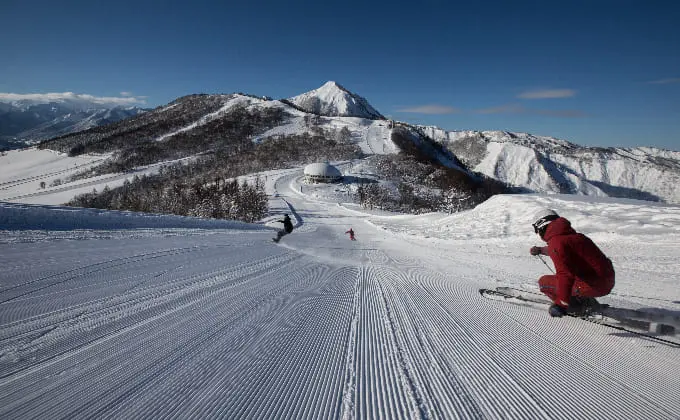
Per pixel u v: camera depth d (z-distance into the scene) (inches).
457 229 745.6
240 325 145.6
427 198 4443.9
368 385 99.5
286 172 5718.5
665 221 422.0
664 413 85.5
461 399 92.7
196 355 115.4
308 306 178.4
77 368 104.7
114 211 689.0
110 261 277.7
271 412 84.5
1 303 167.5
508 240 538.3
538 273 297.4
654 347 126.6
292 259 350.9
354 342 132.0
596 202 590.6
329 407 87.6
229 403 87.9
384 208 3513.8
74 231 462.9
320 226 1429.6
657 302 187.8
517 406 89.2
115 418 80.6
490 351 124.5
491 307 182.5
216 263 297.3
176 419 80.5
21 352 115.3
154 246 378.3
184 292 197.0
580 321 156.8
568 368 111.0
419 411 86.5
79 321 146.0
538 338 137.2
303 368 109.3
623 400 92.0
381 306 183.5
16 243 345.4
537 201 694.5
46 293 185.8
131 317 152.6
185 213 2117.4
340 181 4845.0
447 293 215.5
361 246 572.4
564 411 86.7
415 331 145.2
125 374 101.4
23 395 89.4
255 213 2288.4
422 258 406.9
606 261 137.5
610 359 117.6
